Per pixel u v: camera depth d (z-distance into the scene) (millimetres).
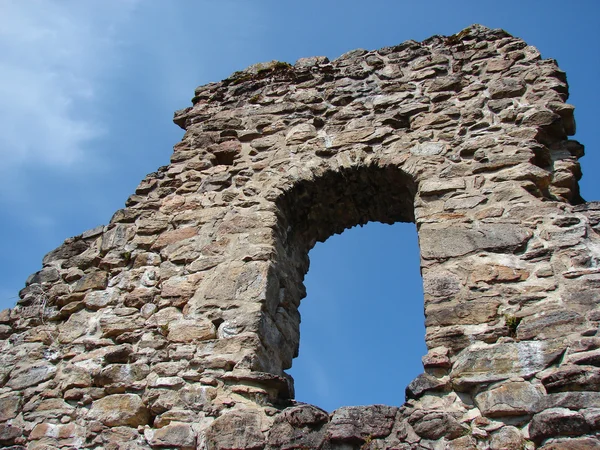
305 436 4785
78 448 5277
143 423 5316
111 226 7195
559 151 6668
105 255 6922
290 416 4918
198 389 5352
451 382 4844
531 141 6547
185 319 5934
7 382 5996
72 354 6035
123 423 5332
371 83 8070
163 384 5465
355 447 4660
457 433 4516
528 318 5027
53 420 5543
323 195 7148
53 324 6441
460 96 7406
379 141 7180
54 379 5883
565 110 6801
